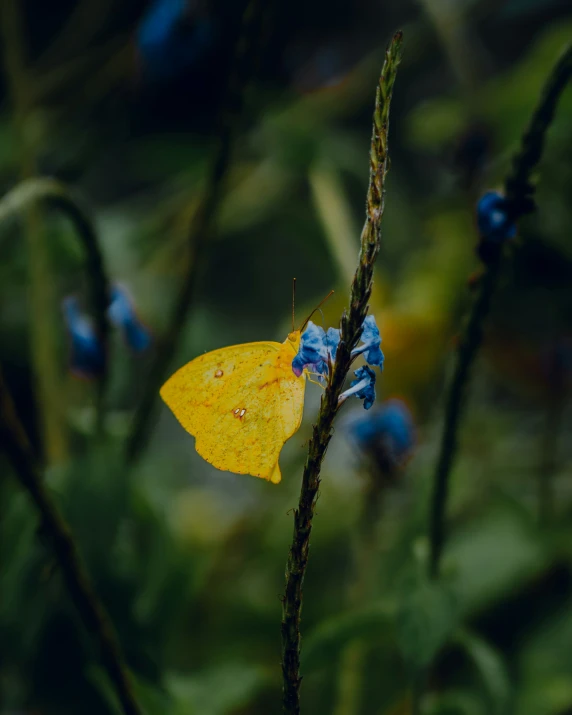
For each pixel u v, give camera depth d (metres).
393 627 0.64
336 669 0.82
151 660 0.67
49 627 0.68
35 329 0.77
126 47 0.98
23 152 0.83
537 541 0.82
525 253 0.84
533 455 0.96
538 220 0.83
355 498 0.92
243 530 0.96
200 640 0.90
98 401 0.66
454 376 0.61
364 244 0.49
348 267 0.88
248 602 0.92
